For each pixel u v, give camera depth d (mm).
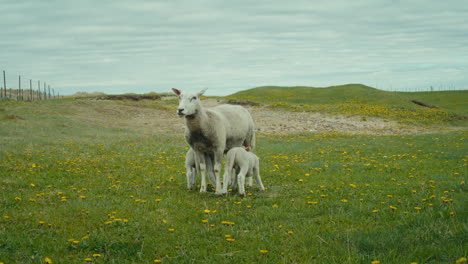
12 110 26438
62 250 4965
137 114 30906
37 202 7230
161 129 25609
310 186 8758
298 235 5398
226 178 8133
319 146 17297
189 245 5207
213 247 5129
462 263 4105
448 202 6590
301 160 13148
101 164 11883
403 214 6062
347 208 6723
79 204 7074
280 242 5234
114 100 37281
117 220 6074
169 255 4906
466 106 49812
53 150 14773
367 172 10523
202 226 5988
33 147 15383
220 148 8516
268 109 36219
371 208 6562
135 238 5441
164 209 6938
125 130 24016
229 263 4617
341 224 5828
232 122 9250
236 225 6012
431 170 10484
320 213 6566
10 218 6125
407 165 11500
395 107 36750
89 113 28750
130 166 11719
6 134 18609
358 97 47781
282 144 18406
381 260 4410
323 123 29203
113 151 15164
